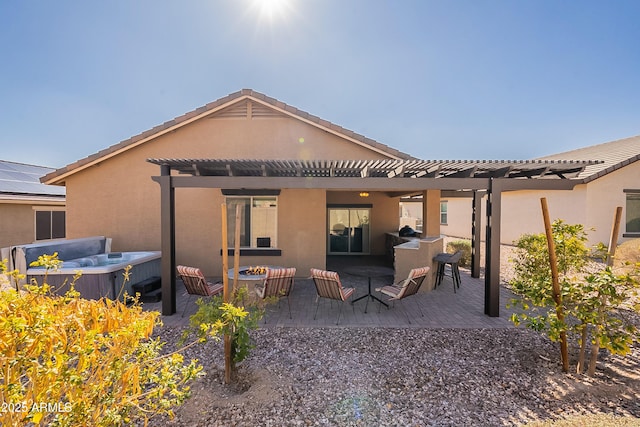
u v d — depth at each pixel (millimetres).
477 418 3320
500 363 4480
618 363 4426
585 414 3342
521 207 16719
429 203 10461
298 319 6258
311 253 9883
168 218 6480
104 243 9609
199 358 4598
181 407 3477
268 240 9867
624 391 3729
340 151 9906
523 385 3920
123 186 9867
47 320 2195
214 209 9805
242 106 9945
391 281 9680
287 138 9922
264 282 6359
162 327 5867
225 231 4043
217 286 6992
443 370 4297
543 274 4562
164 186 6469
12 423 2080
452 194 11883
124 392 2598
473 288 8836
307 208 9836
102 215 9883
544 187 6371
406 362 4523
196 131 9914
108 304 2945
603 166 13898
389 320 6199
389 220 15367
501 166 6559
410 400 3641
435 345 5074
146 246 9852
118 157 9867
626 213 13688
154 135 9703
